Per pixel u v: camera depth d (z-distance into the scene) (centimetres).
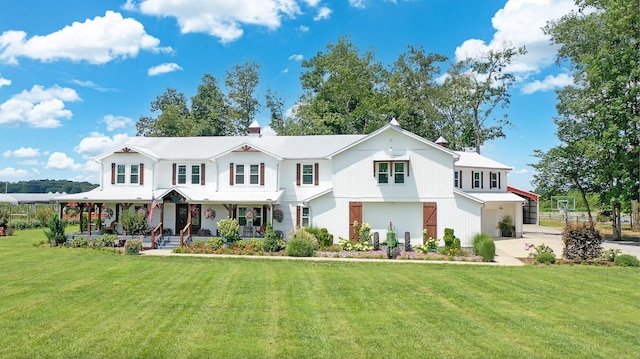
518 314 1149
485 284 1534
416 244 2656
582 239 2128
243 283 1505
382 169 2723
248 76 5566
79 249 2412
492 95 4756
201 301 1246
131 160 3056
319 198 2766
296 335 959
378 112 4681
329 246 2559
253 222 2916
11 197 7300
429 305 1234
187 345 891
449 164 2650
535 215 4675
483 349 888
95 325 1014
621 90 3041
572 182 3562
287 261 2080
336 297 1315
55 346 881
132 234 2773
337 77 5012
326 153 2981
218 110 5353
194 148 3216
